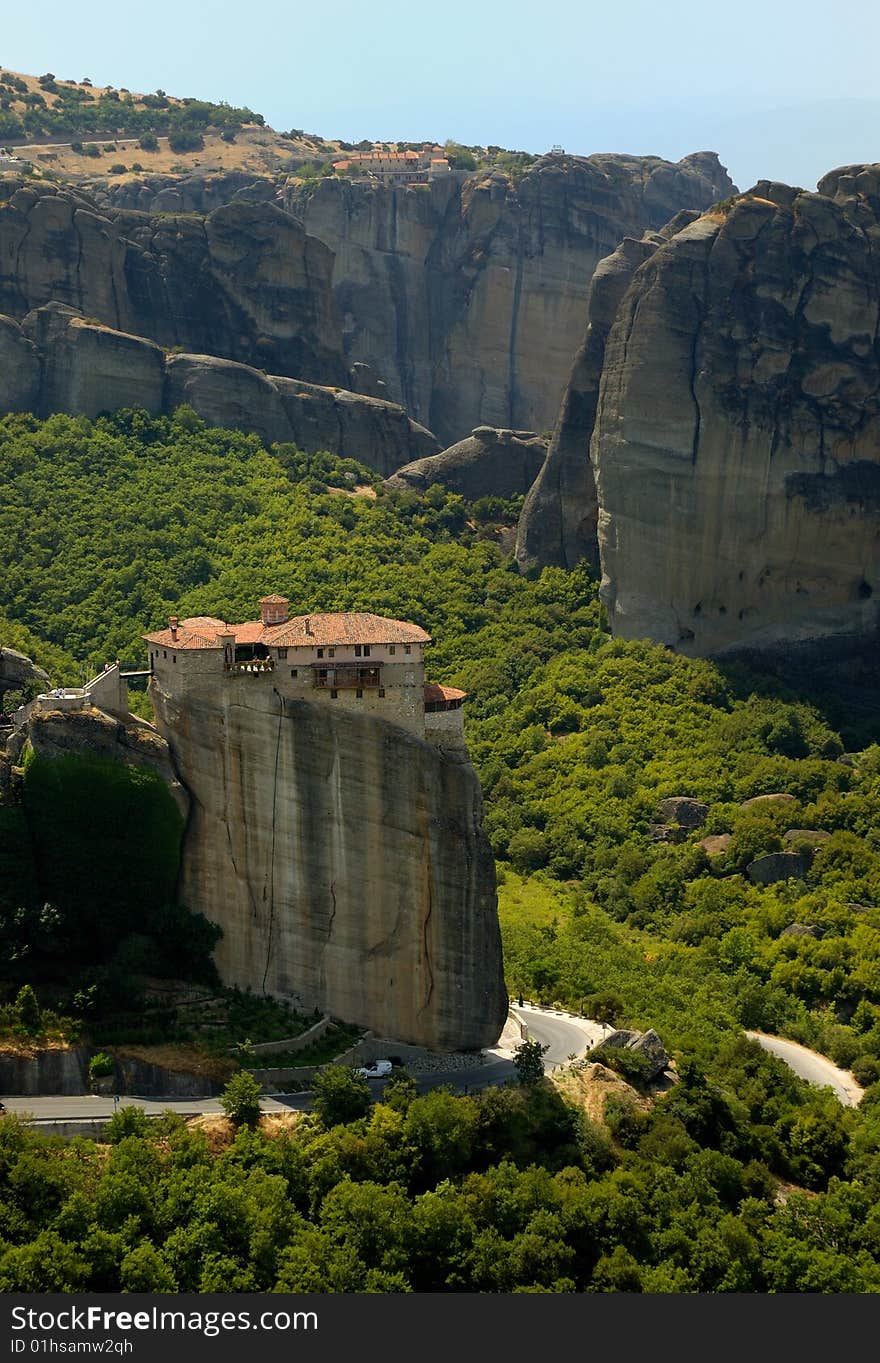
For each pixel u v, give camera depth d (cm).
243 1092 12456
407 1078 13162
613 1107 14012
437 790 13662
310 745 13575
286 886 13638
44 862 13438
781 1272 12788
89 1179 11719
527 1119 13262
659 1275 12206
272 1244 11631
